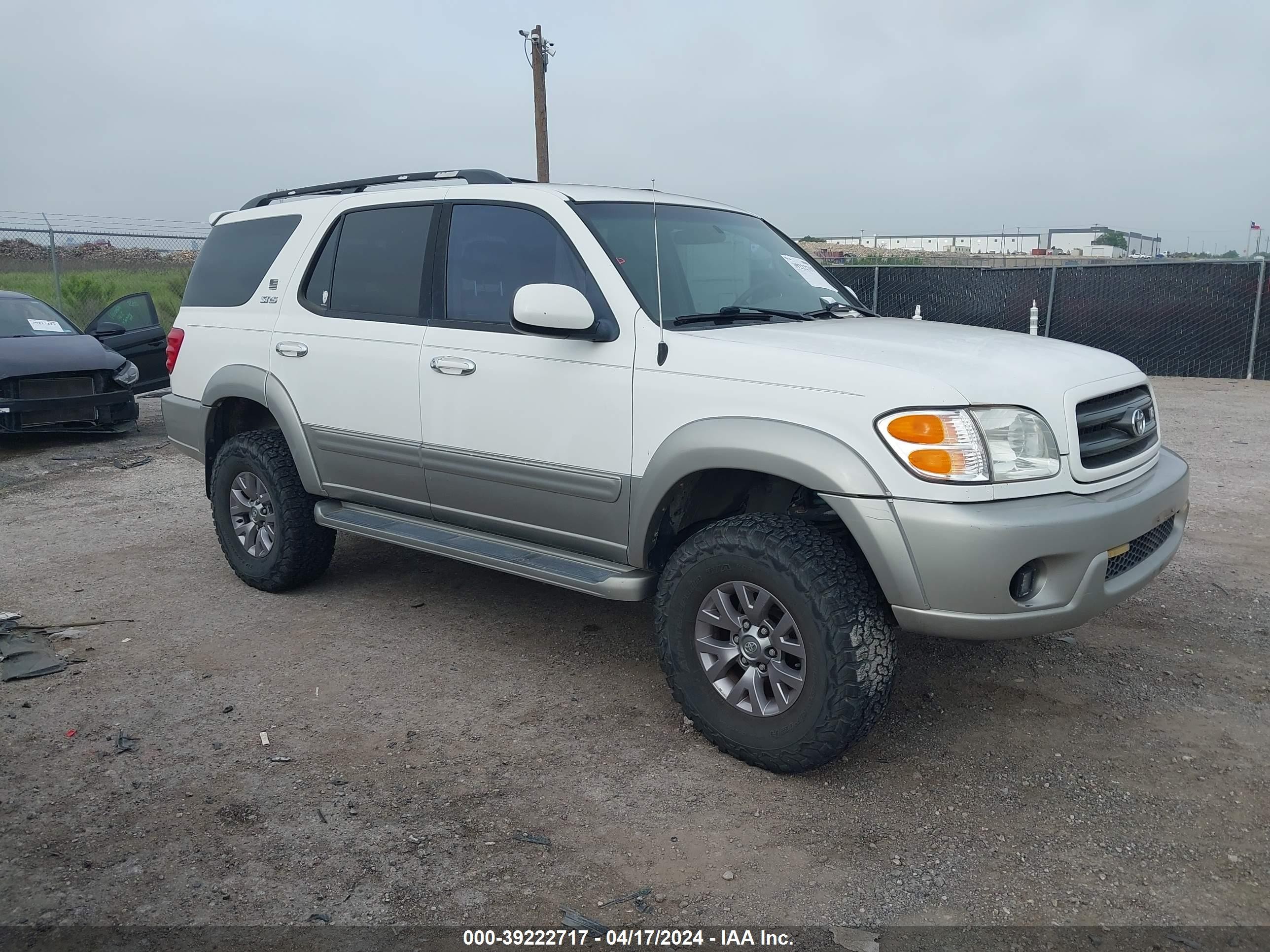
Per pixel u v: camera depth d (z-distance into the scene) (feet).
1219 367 43.91
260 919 8.19
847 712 9.76
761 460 10.02
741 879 8.71
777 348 10.39
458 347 12.97
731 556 10.31
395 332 13.79
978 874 8.73
